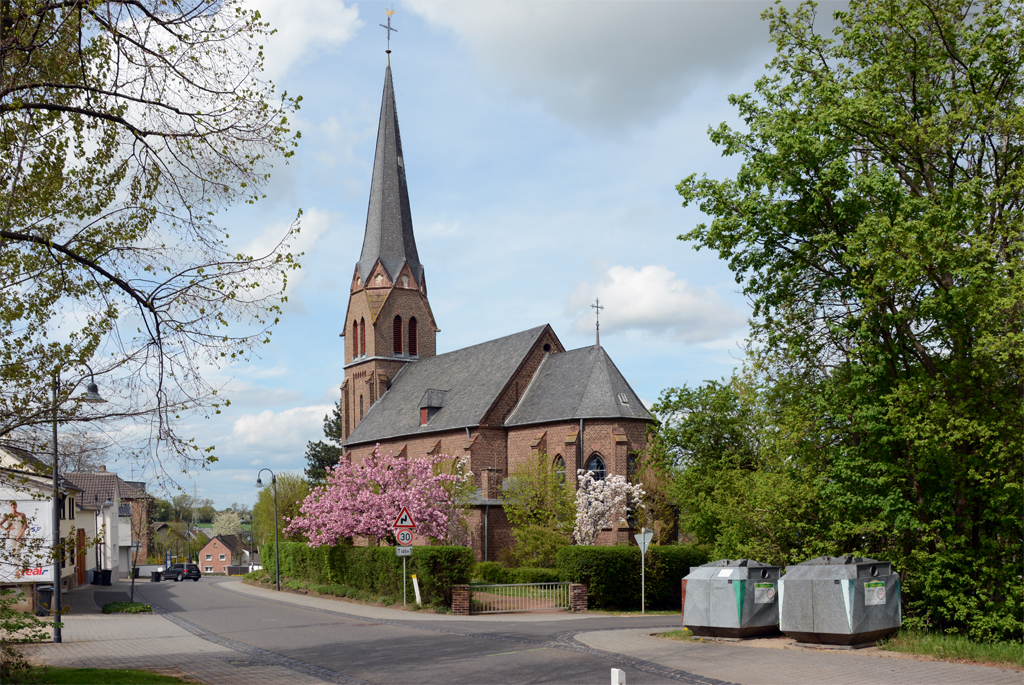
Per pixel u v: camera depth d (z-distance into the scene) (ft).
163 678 47.83
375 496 129.59
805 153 65.98
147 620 94.07
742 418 103.14
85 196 49.11
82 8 44.70
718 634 62.85
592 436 157.79
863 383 63.52
